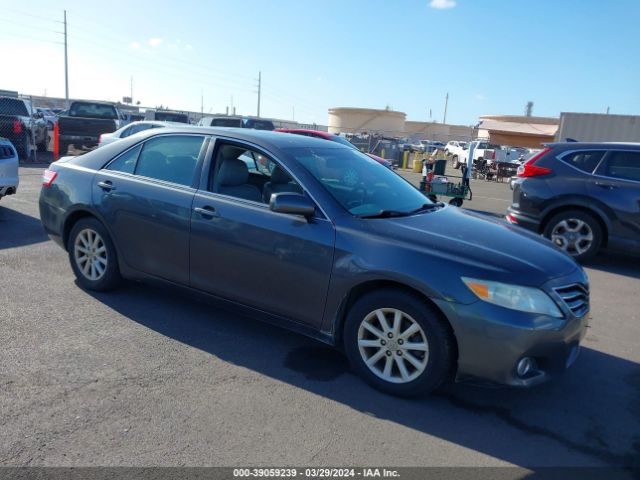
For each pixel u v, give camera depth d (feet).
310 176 12.78
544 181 24.84
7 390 10.57
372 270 11.19
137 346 12.97
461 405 11.29
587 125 77.20
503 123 145.48
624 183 23.08
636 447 10.14
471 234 12.13
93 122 58.29
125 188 14.99
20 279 17.19
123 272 15.49
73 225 16.51
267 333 14.28
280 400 10.96
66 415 9.87
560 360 10.98
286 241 12.27
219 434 9.63
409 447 9.68
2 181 24.95
